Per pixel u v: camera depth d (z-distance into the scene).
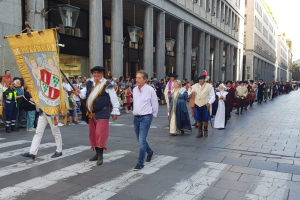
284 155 6.28
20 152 6.49
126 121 11.83
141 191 4.23
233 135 8.73
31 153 5.88
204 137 8.40
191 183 4.56
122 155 6.27
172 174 5.00
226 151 6.65
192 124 11.08
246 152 6.55
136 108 5.34
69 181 4.64
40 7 11.92
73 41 19.70
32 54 5.59
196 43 34.34
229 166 5.46
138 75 5.30
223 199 3.96
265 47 73.88
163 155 6.27
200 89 8.34
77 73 20.27
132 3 18.98
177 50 24.78
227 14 38.91
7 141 7.76
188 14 25.72
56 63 5.41
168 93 9.75
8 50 11.14
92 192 4.20
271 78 87.31
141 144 5.25
